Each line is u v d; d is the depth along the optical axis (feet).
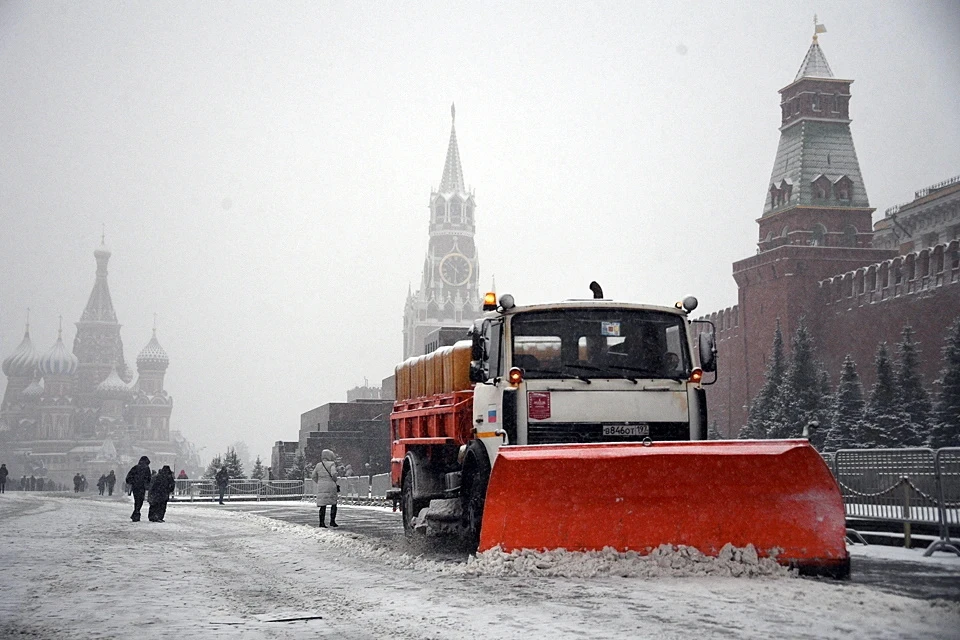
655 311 36.76
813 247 261.85
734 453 30.22
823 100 292.81
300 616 25.03
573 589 27.58
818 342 247.09
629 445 30.89
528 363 35.32
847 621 22.38
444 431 43.68
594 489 30.83
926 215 257.14
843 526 30.04
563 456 30.66
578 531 30.94
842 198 282.97
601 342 35.94
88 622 24.61
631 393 35.14
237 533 63.41
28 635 22.88
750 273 273.54
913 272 212.23
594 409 34.76
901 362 167.32
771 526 30.25
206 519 87.45
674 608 24.29
